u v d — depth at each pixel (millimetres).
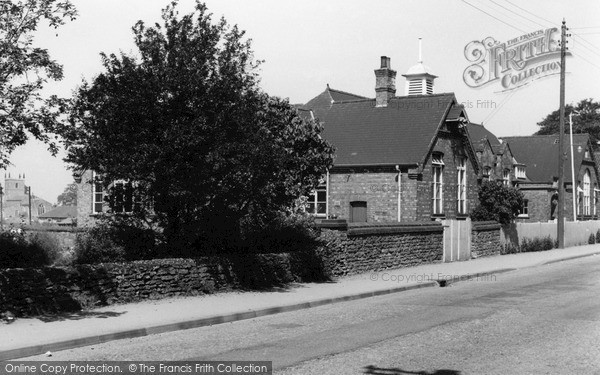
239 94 14883
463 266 24062
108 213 16859
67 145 13391
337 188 30703
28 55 10969
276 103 19250
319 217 30969
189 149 14062
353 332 11172
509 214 33094
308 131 19672
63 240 20875
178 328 11391
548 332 11117
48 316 11766
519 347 9836
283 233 18781
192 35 14617
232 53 14867
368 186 29906
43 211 91188
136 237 15648
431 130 30422
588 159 58125
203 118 14016
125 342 10234
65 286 12344
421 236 24297
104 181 14453
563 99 35906
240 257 16047
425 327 11672
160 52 14328
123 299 13375
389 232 22172
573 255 31016
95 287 12867
